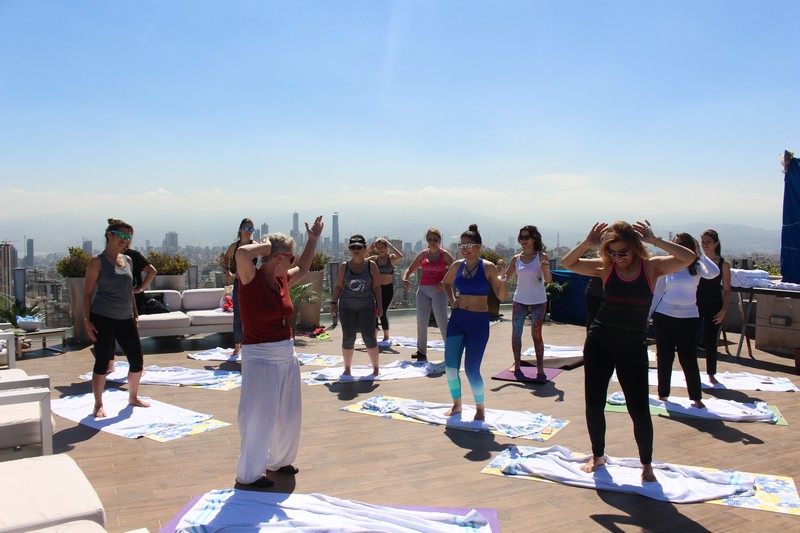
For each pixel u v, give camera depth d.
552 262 14.01
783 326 8.88
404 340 10.59
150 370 7.84
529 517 3.60
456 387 5.80
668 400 6.33
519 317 7.61
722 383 7.19
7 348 5.93
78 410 5.92
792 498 3.88
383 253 10.28
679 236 6.05
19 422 3.73
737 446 4.95
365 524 3.39
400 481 4.18
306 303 11.92
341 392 6.85
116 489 4.02
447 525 3.44
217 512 3.55
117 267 5.72
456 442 5.04
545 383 7.30
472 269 5.57
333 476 4.27
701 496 3.85
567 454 4.58
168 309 10.60
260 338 3.99
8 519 2.39
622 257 3.92
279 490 4.01
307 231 4.48
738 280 9.20
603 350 4.16
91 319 5.67
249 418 3.99
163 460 4.59
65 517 2.46
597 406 4.27
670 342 6.15
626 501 3.83
